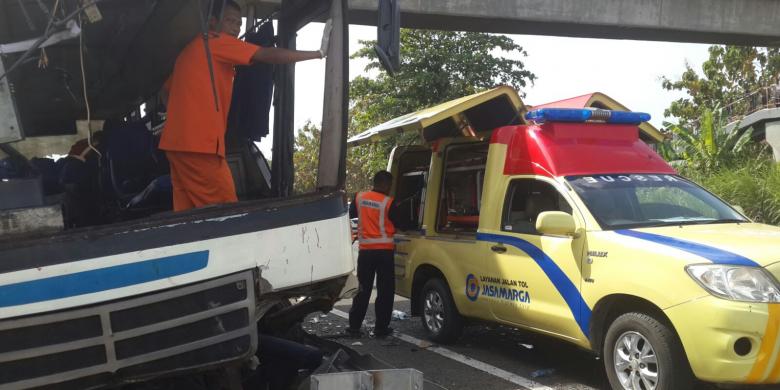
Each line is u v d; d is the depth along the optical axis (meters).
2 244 3.06
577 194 5.84
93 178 5.38
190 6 3.80
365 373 3.48
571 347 7.27
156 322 3.27
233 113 5.02
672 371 4.67
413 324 8.84
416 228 8.58
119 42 4.55
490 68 21.89
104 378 3.21
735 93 27.17
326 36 3.95
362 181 23.89
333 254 3.65
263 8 4.89
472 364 6.69
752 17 16.81
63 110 5.93
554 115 6.38
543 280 5.91
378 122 22.08
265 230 3.49
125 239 3.24
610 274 5.17
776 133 18.02
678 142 18.89
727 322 4.36
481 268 6.78
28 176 4.23
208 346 3.36
